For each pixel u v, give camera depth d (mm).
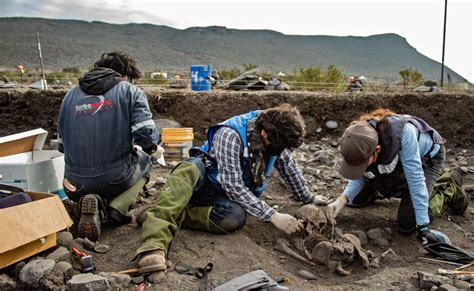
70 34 121500
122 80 3287
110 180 3139
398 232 3436
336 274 2863
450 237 3410
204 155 3172
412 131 3031
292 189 3537
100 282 2365
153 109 6738
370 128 2922
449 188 3721
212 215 3107
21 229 2539
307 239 3082
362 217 3664
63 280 2486
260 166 3037
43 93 6676
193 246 2980
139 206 3748
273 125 2838
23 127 6594
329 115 6859
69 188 3217
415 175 3033
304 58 154000
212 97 6809
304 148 6227
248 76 9664
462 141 6641
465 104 6824
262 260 2855
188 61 114812
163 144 5484
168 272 2652
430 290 2504
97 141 3102
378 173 3234
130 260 2803
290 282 2633
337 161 5367
